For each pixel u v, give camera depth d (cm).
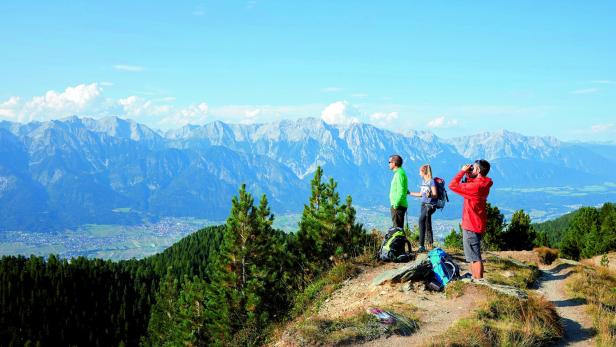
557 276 1752
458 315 1256
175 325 4062
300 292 1980
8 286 9812
